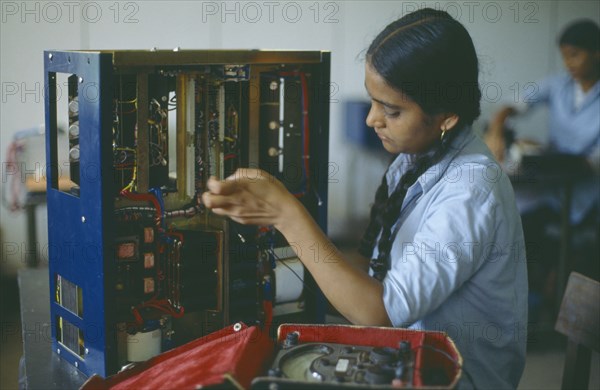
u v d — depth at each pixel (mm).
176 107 1502
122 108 1419
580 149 3938
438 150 1271
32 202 3994
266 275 1661
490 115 4602
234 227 1578
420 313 1144
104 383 1140
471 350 1281
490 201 1197
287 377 985
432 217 1207
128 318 1465
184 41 4379
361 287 1132
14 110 4051
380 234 1482
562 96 4031
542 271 3865
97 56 1272
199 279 1535
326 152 1715
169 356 1199
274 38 4555
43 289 1887
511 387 1330
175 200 1523
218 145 1532
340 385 873
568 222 3613
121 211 1412
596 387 3031
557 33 4703
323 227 1740
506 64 4699
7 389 2990
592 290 1522
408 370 954
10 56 4012
